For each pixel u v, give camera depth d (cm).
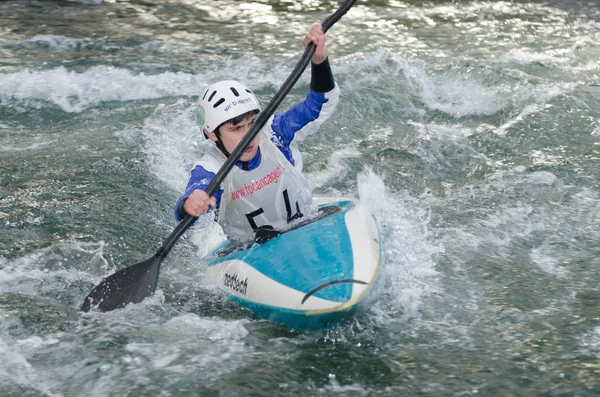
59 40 3662
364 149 2527
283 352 1441
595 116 2759
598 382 1343
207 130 1569
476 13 4162
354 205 1727
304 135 1659
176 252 1886
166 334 1504
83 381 1351
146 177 2317
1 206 2086
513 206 2114
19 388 1327
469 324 1545
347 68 3189
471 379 1355
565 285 1706
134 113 2827
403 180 2308
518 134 2630
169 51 3531
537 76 3134
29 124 2738
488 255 1847
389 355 1433
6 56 3397
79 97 2962
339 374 1375
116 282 1603
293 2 4462
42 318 1562
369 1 4431
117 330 1517
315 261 1487
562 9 4244
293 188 1628
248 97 1566
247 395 1314
